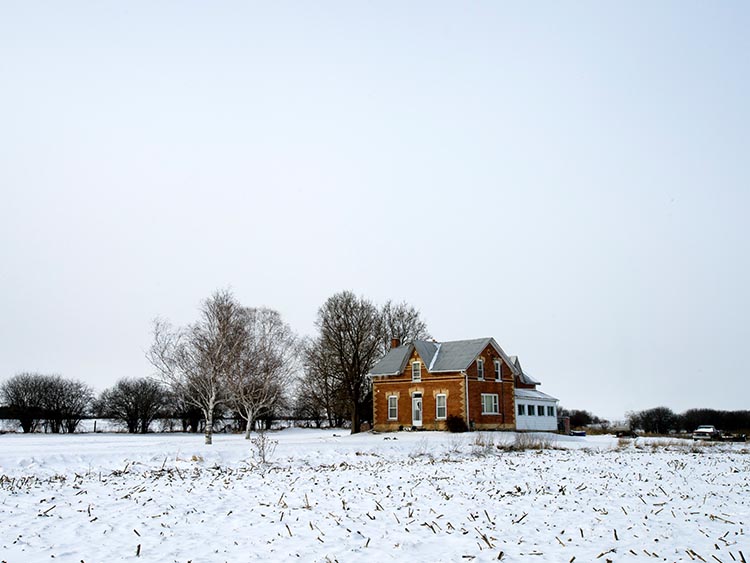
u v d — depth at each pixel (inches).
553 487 873.5
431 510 697.6
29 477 937.5
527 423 2452.0
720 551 515.2
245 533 591.2
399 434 2107.5
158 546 544.1
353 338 2645.2
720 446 1835.6
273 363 1982.0
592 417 4033.0
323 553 519.5
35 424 2428.6
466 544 548.1
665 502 748.6
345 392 2751.0
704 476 1005.8
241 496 794.2
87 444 1498.5
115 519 650.8
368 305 2763.3
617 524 624.1
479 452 1481.3
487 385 2297.0
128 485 877.8
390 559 500.7
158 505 727.7
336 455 1364.4
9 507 705.6
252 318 2070.6
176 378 1722.4
